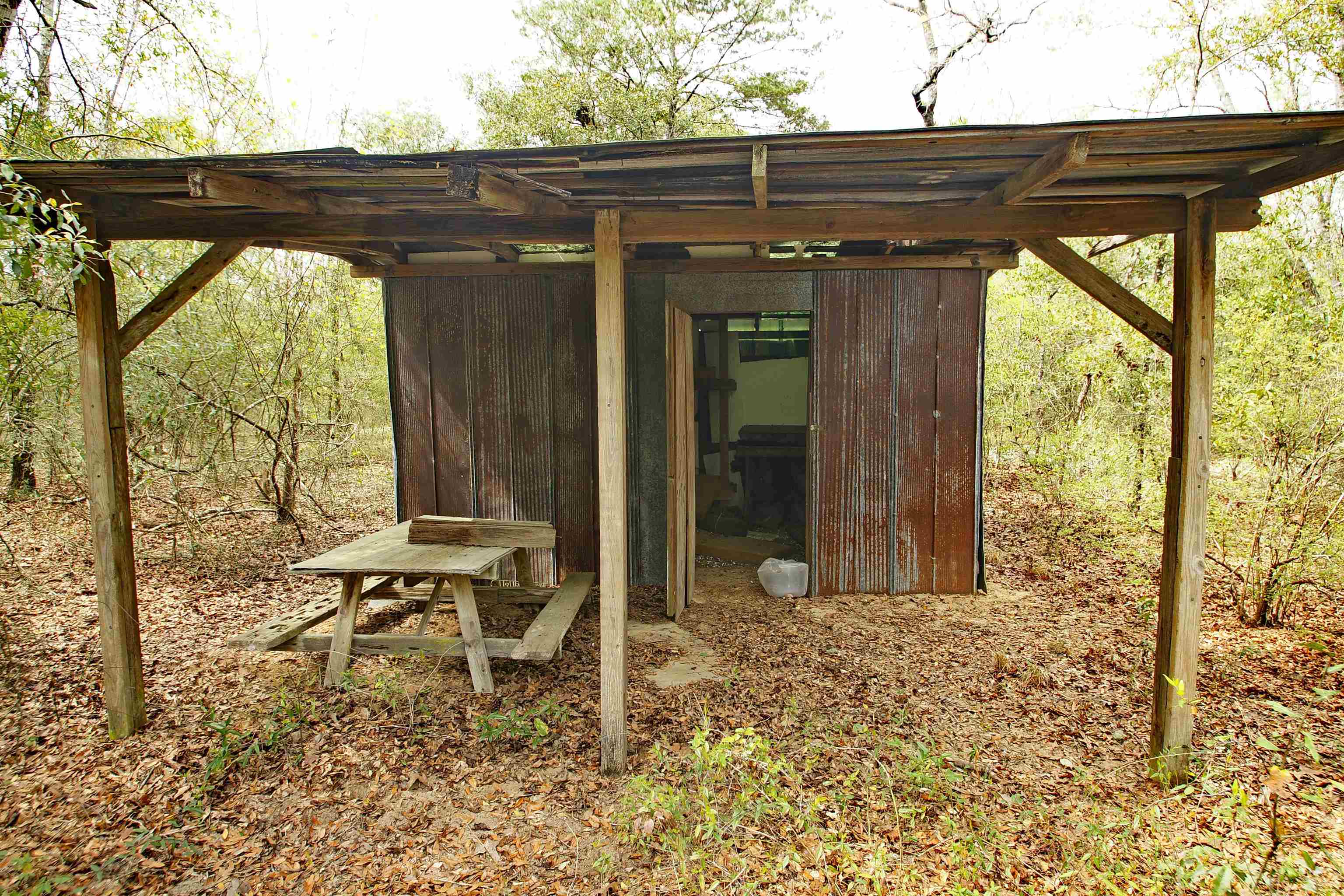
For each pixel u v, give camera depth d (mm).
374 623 4941
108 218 3477
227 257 3557
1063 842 2680
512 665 4301
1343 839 2654
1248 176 2912
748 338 9133
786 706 3824
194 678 4043
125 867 2557
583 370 5836
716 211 3182
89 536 6637
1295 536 4688
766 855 2609
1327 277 6129
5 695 3777
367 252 5422
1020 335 8461
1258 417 4887
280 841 2717
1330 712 3672
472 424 6000
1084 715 3730
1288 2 7980
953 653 4586
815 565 5883
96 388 3359
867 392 5801
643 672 4270
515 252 5820
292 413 7473
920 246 5516
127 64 7250
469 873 2562
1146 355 6496
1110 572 6363
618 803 2965
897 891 2430
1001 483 9750
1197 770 3129
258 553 6598
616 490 3119
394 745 3371
